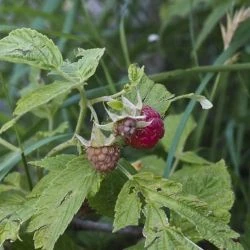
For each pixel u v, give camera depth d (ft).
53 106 1.47
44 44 1.02
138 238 1.50
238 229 1.78
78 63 1.04
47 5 2.34
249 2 2.08
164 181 1.01
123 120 0.94
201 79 1.75
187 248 0.96
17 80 2.19
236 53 1.98
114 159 0.98
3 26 1.36
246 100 2.08
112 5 2.53
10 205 1.11
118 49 2.42
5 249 1.15
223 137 2.12
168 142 1.52
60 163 1.08
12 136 1.78
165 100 1.10
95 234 1.51
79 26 2.25
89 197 1.10
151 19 2.67
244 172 2.08
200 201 0.99
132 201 1.00
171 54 2.47
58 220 0.99
